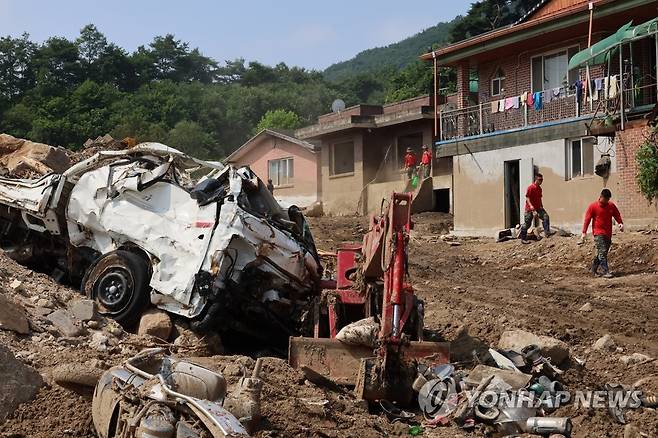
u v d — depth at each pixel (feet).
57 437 22.15
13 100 200.64
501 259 66.18
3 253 36.68
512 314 43.16
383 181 120.37
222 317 33.78
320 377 28.12
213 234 32.89
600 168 75.51
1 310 27.89
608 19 77.87
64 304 32.60
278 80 321.32
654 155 68.08
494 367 30.01
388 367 27.09
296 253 34.76
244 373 25.03
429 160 108.99
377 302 31.14
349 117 118.73
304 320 33.42
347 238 86.17
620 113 71.72
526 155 84.23
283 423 23.54
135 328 33.91
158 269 33.65
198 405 19.24
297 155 135.95
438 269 61.82
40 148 53.16
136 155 37.60
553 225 80.89
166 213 34.40
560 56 85.15
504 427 25.43
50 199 37.63
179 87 231.71
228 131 223.30
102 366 26.00
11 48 221.05
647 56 76.64
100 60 236.22
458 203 92.43
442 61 96.94
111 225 35.40
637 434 24.85
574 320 42.83
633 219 71.10
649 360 34.30
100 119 182.60
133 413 19.80
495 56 92.73
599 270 58.44
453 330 38.93
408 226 27.25
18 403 23.39
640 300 48.29
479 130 90.74
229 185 34.27
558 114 81.82
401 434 25.00
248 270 33.37
